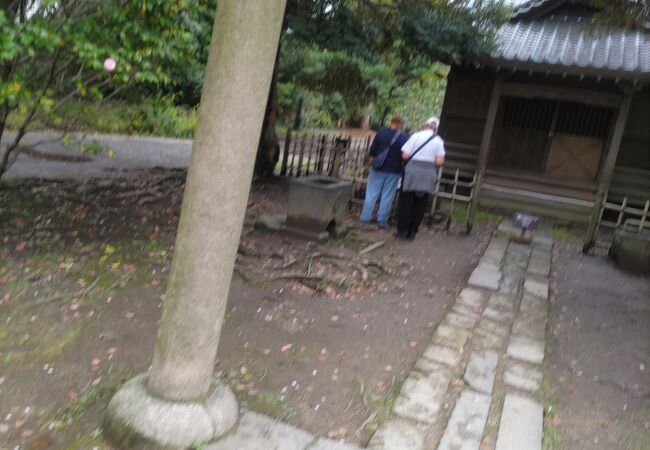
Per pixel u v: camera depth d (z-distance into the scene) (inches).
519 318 205.8
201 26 329.7
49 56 218.2
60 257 205.9
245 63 97.4
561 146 427.5
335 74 523.5
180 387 110.3
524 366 167.2
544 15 437.7
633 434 137.7
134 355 146.8
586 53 379.2
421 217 302.2
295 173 470.0
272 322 178.5
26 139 426.6
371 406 136.8
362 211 331.6
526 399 147.4
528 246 320.2
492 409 141.3
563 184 412.2
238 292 199.0
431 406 139.6
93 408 122.0
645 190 406.6
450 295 225.6
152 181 362.6
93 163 402.6
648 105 402.6
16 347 143.3
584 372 169.0
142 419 108.3
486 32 366.3
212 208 102.8
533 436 131.0
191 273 106.0
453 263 272.4
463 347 175.6
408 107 849.5
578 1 422.0
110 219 266.4
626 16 232.4
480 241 321.7
